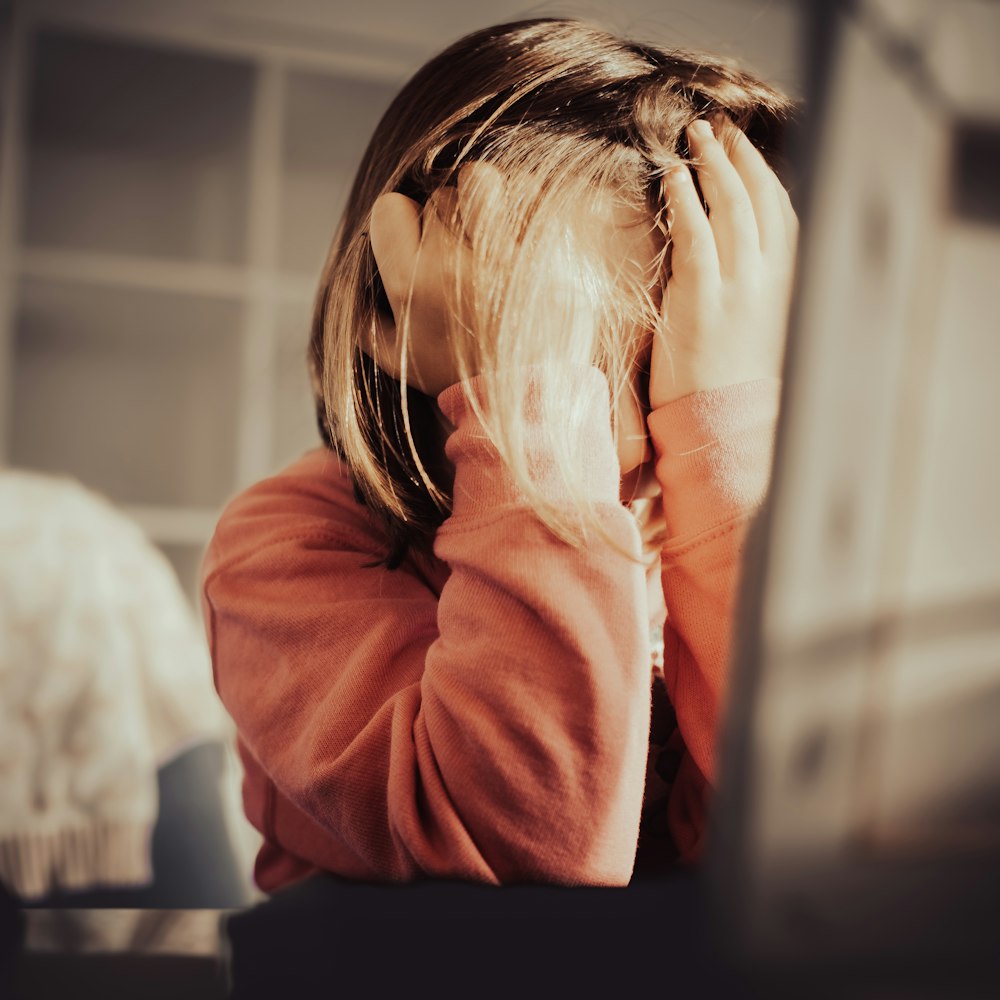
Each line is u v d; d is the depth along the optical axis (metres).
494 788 0.44
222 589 0.60
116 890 1.06
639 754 0.46
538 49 0.61
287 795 0.52
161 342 2.35
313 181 2.42
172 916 0.30
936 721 0.19
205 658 1.25
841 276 0.19
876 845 0.19
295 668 0.54
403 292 0.53
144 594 1.22
